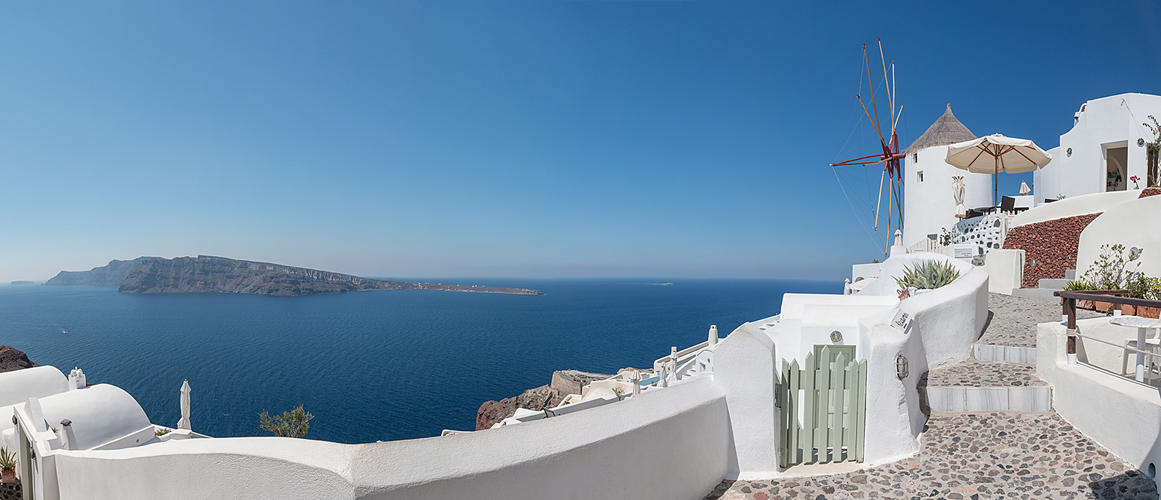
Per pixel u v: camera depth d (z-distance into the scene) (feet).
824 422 20.62
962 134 95.30
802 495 18.21
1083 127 81.66
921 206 98.27
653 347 467.52
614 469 15.58
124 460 18.92
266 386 325.83
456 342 509.35
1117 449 18.26
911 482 18.69
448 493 12.57
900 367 20.67
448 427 232.32
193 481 15.65
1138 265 40.40
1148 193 51.57
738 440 19.86
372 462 12.34
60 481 27.07
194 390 322.75
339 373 359.66
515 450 13.75
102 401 40.50
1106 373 20.53
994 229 70.49
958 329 30.30
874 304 35.24
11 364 124.98
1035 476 18.17
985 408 23.45
